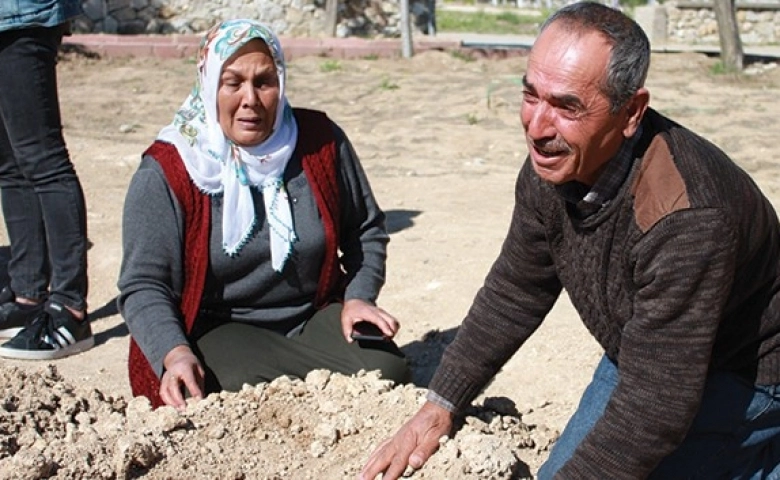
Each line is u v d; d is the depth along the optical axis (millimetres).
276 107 3979
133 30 16688
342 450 3473
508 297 3143
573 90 2502
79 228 5156
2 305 5297
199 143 3988
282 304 4211
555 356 4883
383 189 8047
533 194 2877
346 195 4281
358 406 3627
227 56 3855
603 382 3146
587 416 3145
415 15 17422
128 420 3479
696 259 2549
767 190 8094
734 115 11203
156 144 4047
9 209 5305
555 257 2916
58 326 5129
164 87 13148
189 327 4051
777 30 20719
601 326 2914
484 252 6359
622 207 2648
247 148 3988
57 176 5121
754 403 2900
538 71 2541
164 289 4008
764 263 2752
